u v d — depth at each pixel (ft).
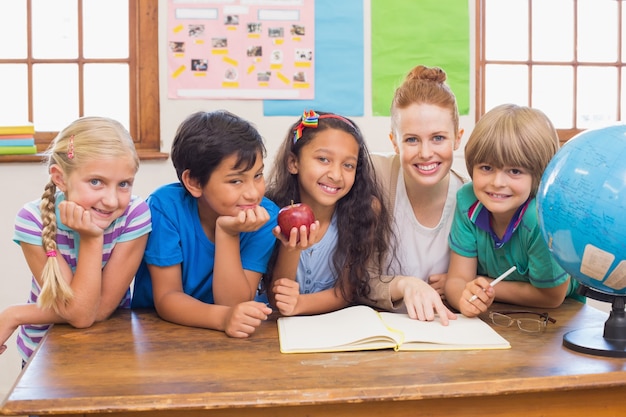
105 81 9.53
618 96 10.59
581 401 3.29
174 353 3.67
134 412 3.08
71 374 3.29
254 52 9.33
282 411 3.12
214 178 4.44
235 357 3.59
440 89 5.11
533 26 10.28
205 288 4.89
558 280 4.63
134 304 5.08
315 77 9.44
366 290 5.00
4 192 9.02
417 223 5.63
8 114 9.50
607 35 10.53
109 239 4.47
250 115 9.41
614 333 3.73
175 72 9.29
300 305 4.66
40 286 4.45
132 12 9.37
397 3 9.52
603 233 3.35
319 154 4.82
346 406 3.15
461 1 9.68
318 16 9.39
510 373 3.28
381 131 9.59
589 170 3.42
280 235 4.45
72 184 4.18
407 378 3.21
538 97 10.38
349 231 5.14
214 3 9.26
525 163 4.49
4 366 9.20
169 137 9.35
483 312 4.61
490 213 4.94
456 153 9.76
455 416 3.22
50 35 9.48
